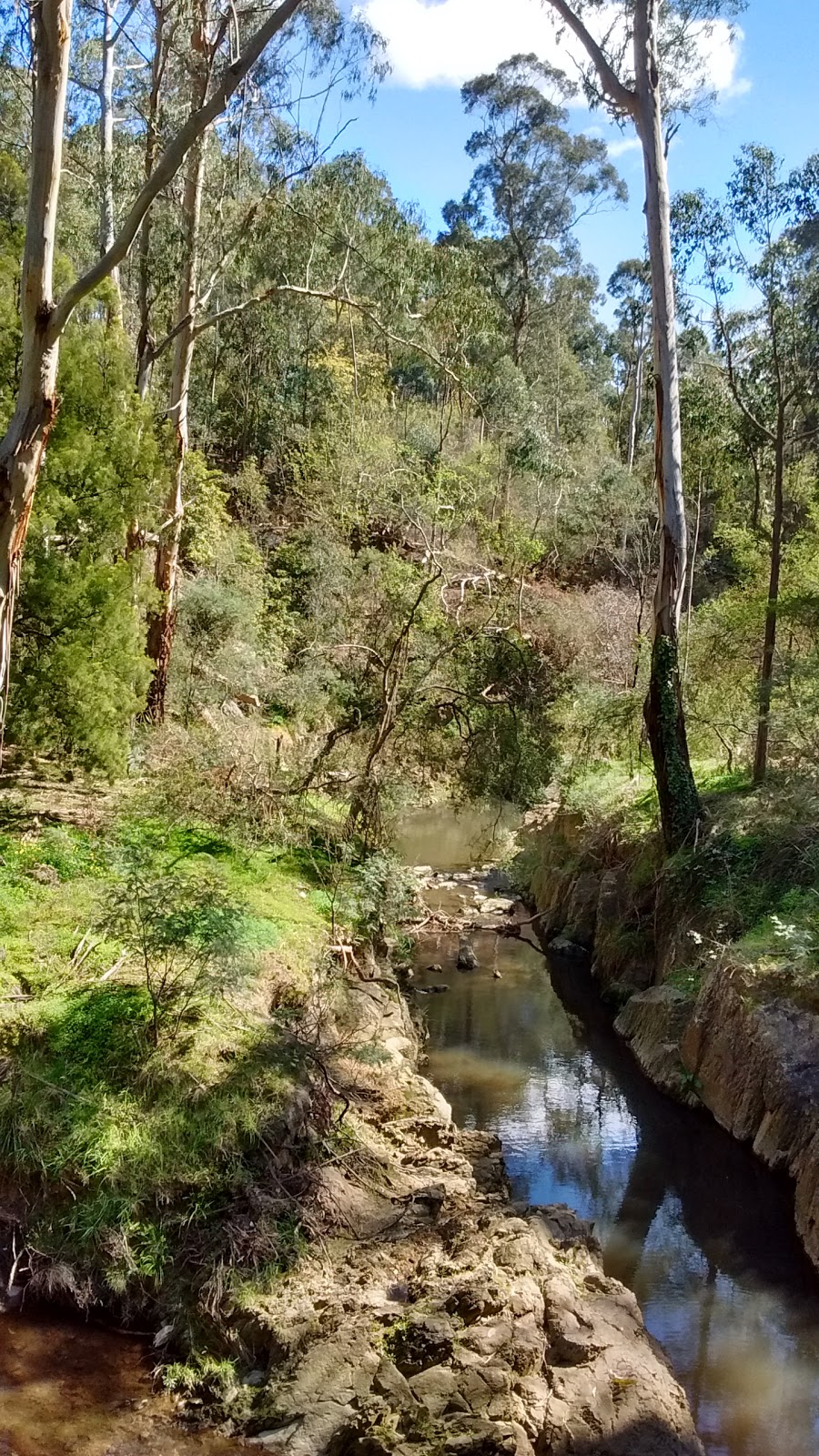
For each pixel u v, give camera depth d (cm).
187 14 1395
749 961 941
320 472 2306
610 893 1323
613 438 4381
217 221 1579
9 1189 584
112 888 745
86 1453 461
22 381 746
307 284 1644
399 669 1238
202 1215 584
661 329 1248
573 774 1527
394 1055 849
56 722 984
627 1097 953
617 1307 560
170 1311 548
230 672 1719
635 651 1869
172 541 1425
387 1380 482
